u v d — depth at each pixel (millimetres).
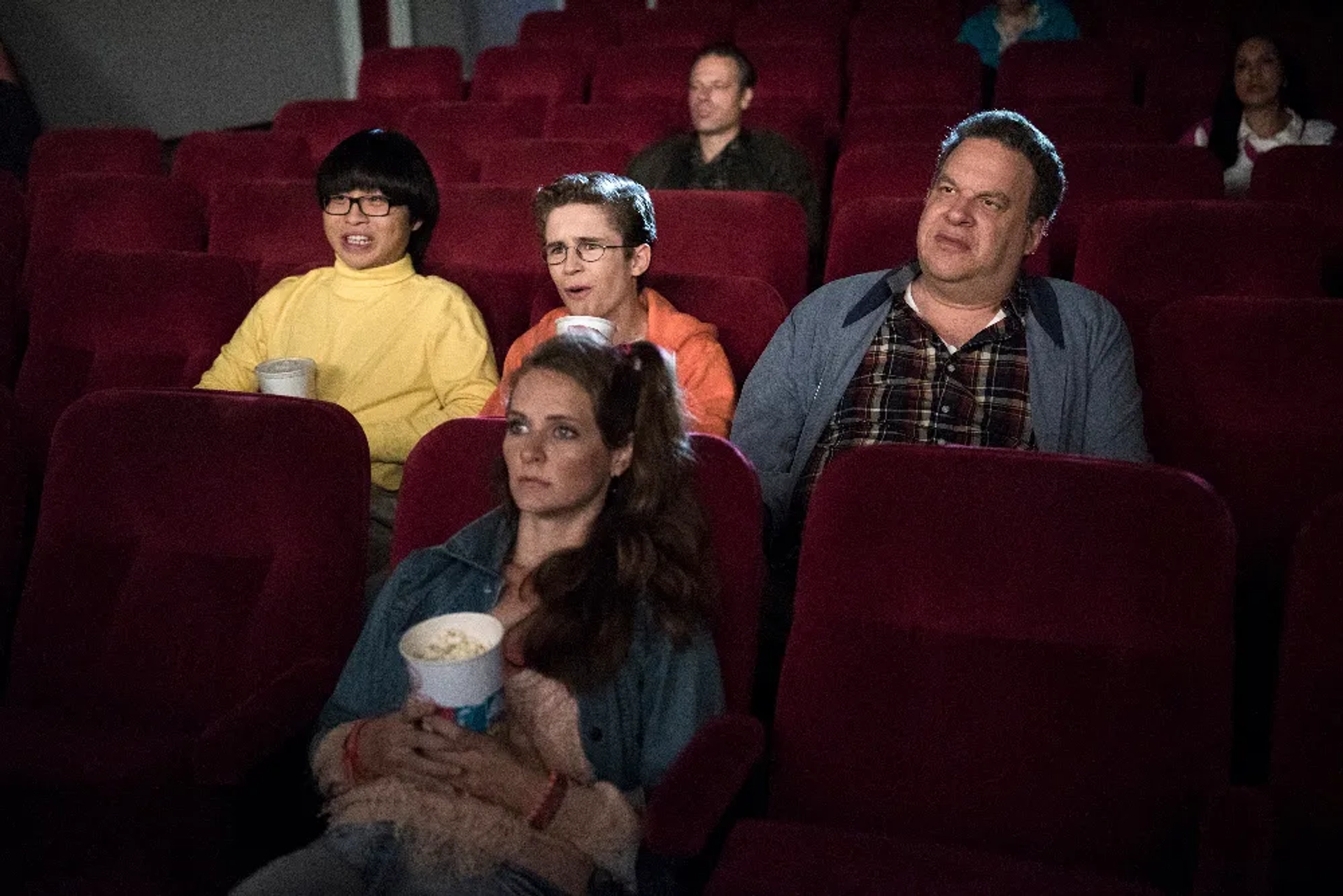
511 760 1179
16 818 1271
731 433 1919
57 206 2936
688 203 2439
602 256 1915
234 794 1221
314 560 1444
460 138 4160
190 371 2232
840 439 1839
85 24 5688
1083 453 1789
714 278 2107
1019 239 1748
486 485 1434
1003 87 4633
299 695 1285
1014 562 1264
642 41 5723
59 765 1271
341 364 2166
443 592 1360
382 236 2160
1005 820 1246
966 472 1292
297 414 1471
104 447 1515
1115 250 2324
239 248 2668
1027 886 1122
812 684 1308
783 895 1104
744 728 1201
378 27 7859
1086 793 1226
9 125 4637
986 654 1272
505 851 1159
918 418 1805
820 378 1880
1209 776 1193
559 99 5145
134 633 1476
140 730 1376
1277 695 1225
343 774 1231
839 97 4812
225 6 6551
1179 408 1812
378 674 1330
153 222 2906
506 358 2166
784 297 2416
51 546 1516
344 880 1148
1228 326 1794
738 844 1198
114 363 2252
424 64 5352
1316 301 1779
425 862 1153
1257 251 2266
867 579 1305
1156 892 1126
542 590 1291
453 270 2326
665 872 1240
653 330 1986
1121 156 2945
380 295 2189
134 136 3826
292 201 2654
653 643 1289
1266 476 1777
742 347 2078
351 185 2125
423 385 2184
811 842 1193
